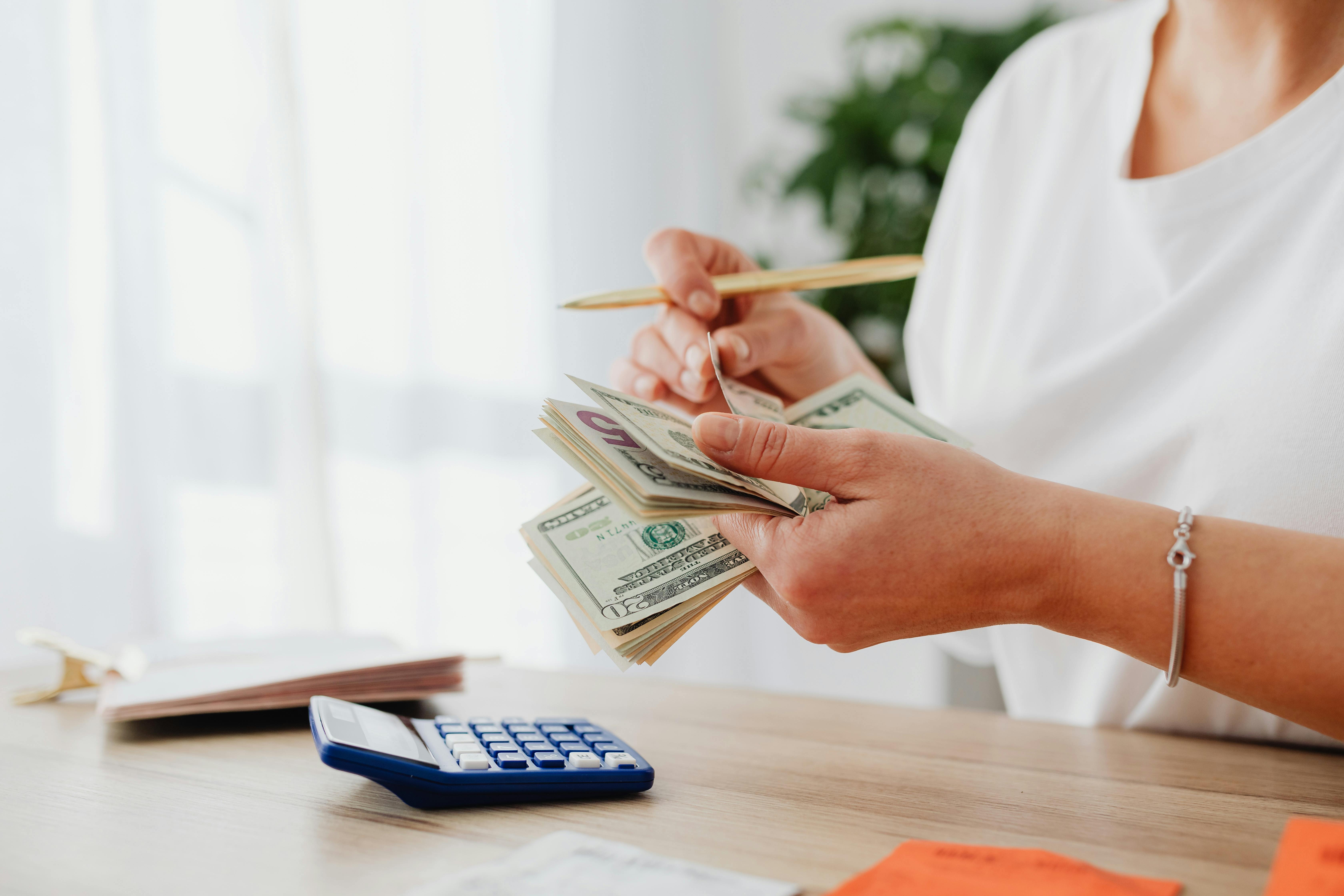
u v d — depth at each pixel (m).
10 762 0.58
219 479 1.63
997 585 0.52
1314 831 0.42
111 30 1.47
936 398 1.15
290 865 0.41
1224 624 0.48
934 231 1.18
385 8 1.88
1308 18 0.80
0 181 1.35
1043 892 0.37
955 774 0.57
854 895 0.37
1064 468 0.92
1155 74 0.93
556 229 2.23
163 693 0.67
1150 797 0.52
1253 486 0.74
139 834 0.45
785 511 0.53
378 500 1.90
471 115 2.05
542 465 2.19
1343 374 0.71
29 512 1.37
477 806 0.49
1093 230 0.96
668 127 2.50
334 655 0.84
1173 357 0.86
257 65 1.66
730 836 0.45
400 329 1.91
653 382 0.82
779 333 0.83
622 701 0.77
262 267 1.67
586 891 0.37
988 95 1.13
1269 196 0.81
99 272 1.44
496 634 2.12
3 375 1.35
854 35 2.20
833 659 2.56
